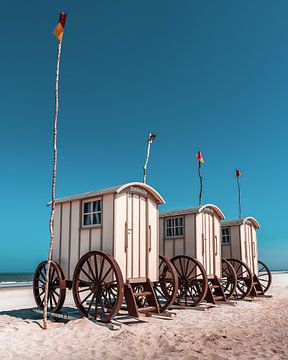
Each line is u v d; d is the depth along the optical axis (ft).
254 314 38.06
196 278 43.83
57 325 30.50
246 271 54.60
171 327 29.68
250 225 59.88
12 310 40.42
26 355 21.72
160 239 49.90
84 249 34.86
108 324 28.71
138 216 35.06
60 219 38.06
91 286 31.78
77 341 24.91
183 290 45.50
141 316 34.24
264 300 51.37
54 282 36.06
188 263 44.11
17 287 84.23
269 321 33.55
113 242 32.30
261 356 20.34
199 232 46.47
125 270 32.73
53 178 32.24
